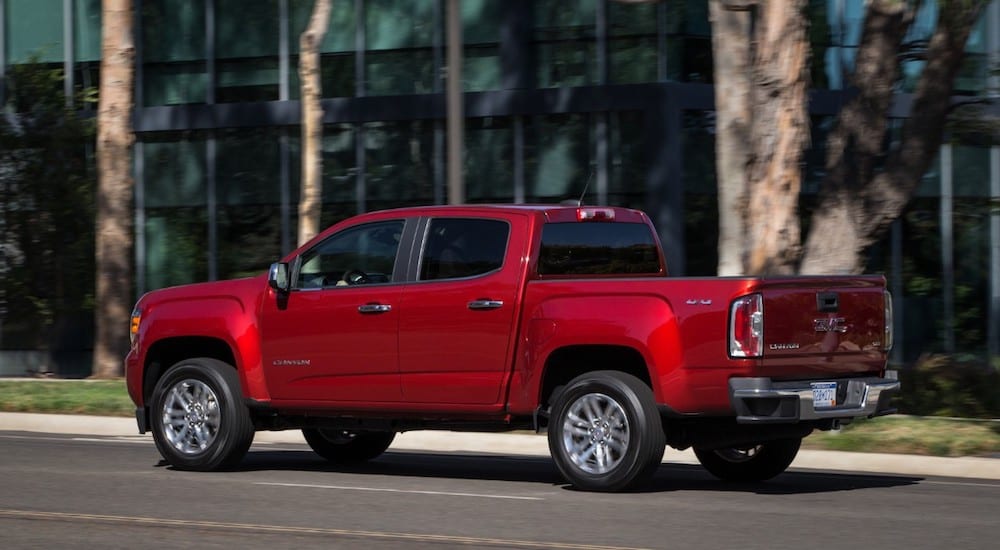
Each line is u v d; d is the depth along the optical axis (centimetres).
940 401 2398
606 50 3259
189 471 1608
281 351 1570
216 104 3572
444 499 1352
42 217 3581
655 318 1365
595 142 3250
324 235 1578
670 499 1362
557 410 1423
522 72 3312
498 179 3338
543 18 3306
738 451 1558
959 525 1191
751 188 2088
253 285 1605
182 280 3625
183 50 3616
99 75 3662
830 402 1387
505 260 1457
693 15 3225
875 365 1458
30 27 3719
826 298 1391
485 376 1455
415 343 1490
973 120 2777
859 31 3262
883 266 3350
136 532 1134
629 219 1570
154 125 3616
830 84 3269
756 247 2078
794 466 1767
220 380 1588
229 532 1137
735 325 1326
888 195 2355
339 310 1534
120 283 2972
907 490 1473
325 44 3488
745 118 2070
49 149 3559
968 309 3369
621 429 1389
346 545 1075
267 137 3538
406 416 1512
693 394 1350
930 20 2853
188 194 3619
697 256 3203
